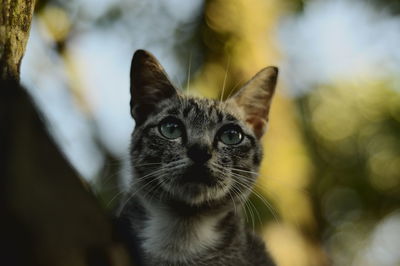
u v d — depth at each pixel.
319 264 0.87
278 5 0.92
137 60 0.64
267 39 0.90
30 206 0.32
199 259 0.62
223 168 0.61
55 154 0.35
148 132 0.63
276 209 0.81
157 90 0.65
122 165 0.71
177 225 0.62
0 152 0.33
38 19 0.94
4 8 0.46
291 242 0.81
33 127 0.34
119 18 0.95
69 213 0.34
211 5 0.89
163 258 0.62
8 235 0.32
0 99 0.34
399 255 1.07
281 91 0.90
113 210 0.66
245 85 0.66
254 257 0.64
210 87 0.86
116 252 0.35
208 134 0.62
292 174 0.86
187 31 0.91
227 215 0.63
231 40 0.88
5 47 0.46
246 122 0.66
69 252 0.33
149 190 0.62
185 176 0.60
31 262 0.32
